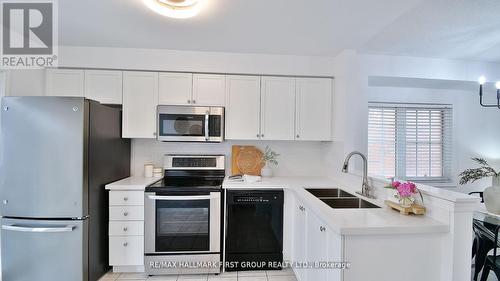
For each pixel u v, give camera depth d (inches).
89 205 80.6
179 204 90.3
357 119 104.9
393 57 107.0
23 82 89.9
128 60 100.4
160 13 72.0
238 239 94.0
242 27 81.0
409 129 134.3
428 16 72.6
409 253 52.7
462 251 52.0
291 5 67.2
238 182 99.7
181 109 100.4
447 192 57.6
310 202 70.9
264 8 68.7
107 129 91.7
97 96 100.0
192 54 103.0
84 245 78.4
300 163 120.3
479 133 137.5
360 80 105.6
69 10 70.7
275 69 106.0
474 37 87.4
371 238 51.8
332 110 108.9
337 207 79.1
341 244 51.3
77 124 77.1
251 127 106.1
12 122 76.5
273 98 106.9
